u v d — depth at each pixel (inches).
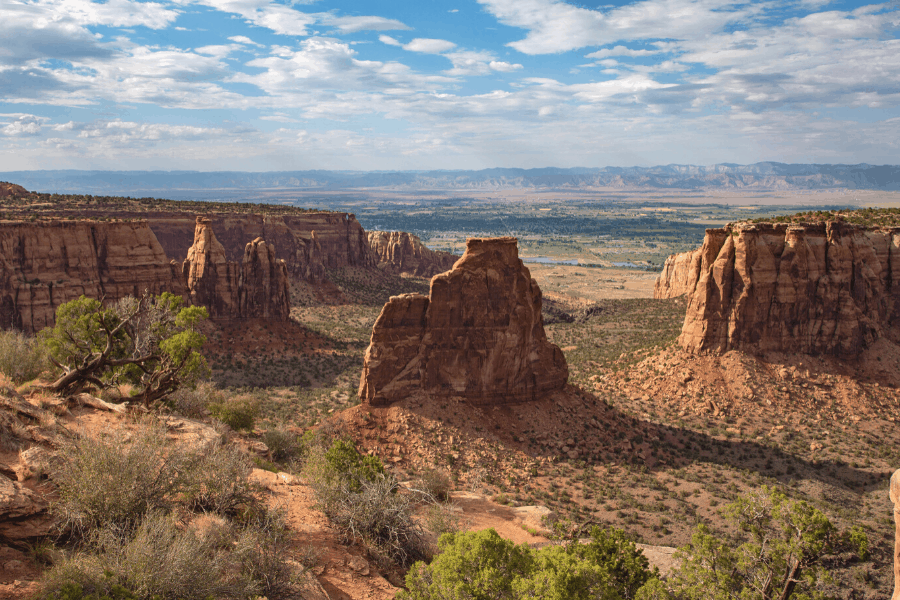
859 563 1551.4
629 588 1006.4
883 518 1802.4
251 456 1242.6
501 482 1843.0
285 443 1626.5
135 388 1496.1
